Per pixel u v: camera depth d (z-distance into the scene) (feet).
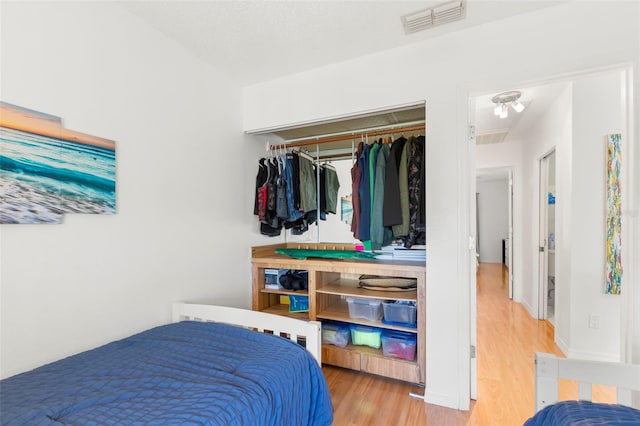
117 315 5.31
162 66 6.25
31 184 4.19
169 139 6.40
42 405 3.17
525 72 5.60
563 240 8.93
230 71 7.83
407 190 7.11
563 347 8.70
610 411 3.01
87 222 4.90
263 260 8.61
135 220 5.67
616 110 7.66
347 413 5.92
